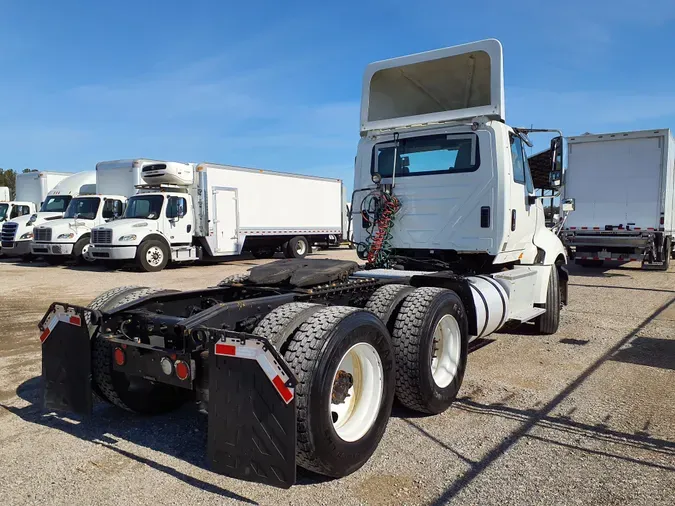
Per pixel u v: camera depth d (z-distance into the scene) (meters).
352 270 4.71
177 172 16.88
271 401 2.79
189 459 3.51
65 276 14.79
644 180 14.46
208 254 18.16
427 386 4.11
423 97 6.87
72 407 3.71
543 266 6.82
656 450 3.61
